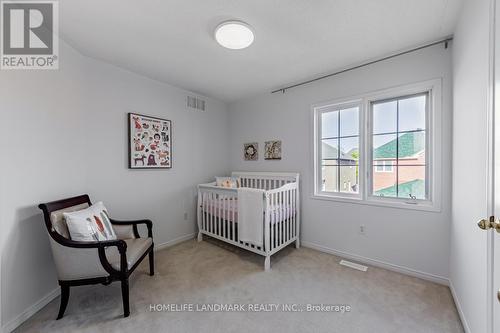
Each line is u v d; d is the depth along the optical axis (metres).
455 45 1.78
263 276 2.20
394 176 2.33
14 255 1.55
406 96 2.25
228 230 2.78
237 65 2.47
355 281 2.09
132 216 2.67
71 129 2.08
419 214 2.13
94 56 2.28
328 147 2.83
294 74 2.71
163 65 2.47
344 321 1.57
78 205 1.95
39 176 1.76
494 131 0.99
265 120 3.39
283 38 1.94
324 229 2.78
